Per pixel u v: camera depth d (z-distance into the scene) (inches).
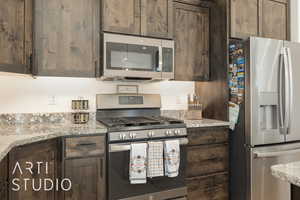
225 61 91.4
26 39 67.4
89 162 68.7
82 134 67.7
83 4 78.4
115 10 81.0
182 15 94.6
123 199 71.0
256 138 80.5
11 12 62.1
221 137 88.6
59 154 66.0
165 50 87.3
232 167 89.4
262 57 81.4
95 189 69.3
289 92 82.2
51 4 74.1
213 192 87.0
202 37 99.1
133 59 82.0
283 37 105.7
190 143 82.7
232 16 92.0
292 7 107.6
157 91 103.8
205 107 103.8
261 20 99.6
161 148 74.0
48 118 84.1
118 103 93.3
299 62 86.3
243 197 83.4
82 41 78.3
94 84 92.0
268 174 82.6
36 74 71.9
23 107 81.4
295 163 39.3
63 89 87.2
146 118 89.1
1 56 59.1
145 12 85.4
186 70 95.4
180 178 79.2
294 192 39.1
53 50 74.4
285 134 83.8
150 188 74.7
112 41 79.0
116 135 70.4
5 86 79.0
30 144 56.4
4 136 57.1
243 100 83.5
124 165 71.3
